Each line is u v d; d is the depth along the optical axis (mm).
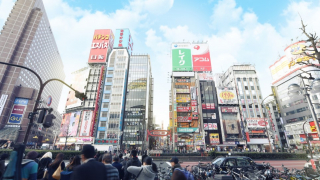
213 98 50906
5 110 53031
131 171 4418
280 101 64812
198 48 59406
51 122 7375
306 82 50969
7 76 58281
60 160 4820
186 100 49938
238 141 44375
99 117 55625
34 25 71875
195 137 43938
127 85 63062
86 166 2670
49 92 101688
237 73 55344
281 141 60500
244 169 9641
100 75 61156
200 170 9922
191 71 55938
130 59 68375
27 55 67000
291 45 60312
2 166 4785
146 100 60469
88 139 50062
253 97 51188
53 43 101875
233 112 48719
